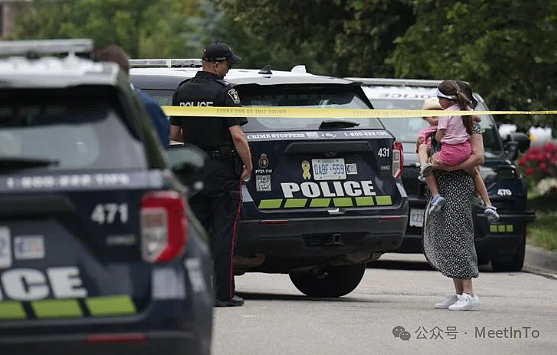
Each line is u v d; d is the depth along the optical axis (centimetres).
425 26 5188
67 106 1373
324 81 2683
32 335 1312
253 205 2558
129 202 1330
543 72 4994
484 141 3962
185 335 1337
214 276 2533
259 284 3166
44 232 1320
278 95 2670
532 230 4684
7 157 1340
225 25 13675
